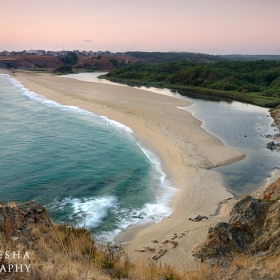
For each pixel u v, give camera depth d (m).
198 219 16.14
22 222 9.46
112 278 7.46
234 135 34.81
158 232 14.95
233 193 20.44
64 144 28.78
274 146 30.50
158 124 36.47
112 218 16.48
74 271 6.70
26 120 38.09
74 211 16.95
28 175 21.41
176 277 8.52
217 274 9.34
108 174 22.28
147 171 23.20
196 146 29.25
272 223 10.24
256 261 9.51
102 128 35.12
